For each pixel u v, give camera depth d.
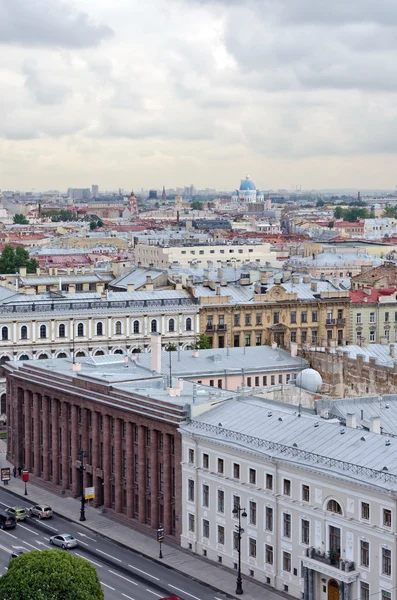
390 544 112.81
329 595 121.31
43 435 179.50
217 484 137.62
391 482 113.25
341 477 117.69
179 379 161.75
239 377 187.88
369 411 147.12
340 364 186.38
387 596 113.50
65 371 176.75
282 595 126.69
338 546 120.19
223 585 130.62
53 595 106.88
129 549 145.25
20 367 186.75
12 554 139.88
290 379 187.12
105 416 161.25
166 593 128.50
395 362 175.88
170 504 147.50
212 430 139.12
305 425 132.25
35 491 176.25
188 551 143.12
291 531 126.25
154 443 149.75
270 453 128.50
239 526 128.38
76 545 146.00
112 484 161.62
